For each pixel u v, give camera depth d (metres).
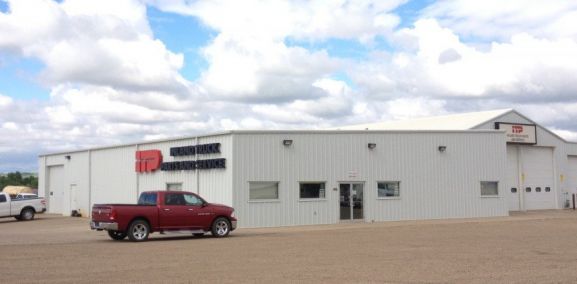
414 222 32.66
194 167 33.56
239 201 30.58
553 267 14.24
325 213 32.66
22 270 14.45
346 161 33.50
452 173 36.66
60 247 20.44
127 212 22.80
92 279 13.01
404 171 35.19
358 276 13.12
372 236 23.67
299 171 32.16
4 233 28.61
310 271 13.95
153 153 37.69
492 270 13.81
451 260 15.73
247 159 30.98
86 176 46.78
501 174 38.22
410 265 14.81
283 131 31.89
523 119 44.53
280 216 31.47
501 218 35.28
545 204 45.66
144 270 14.34
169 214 23.59
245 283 12.33
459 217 36.56
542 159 46.00
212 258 16.70
